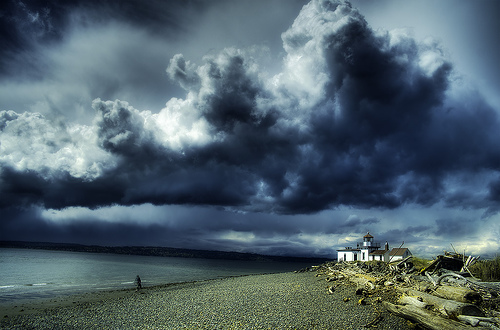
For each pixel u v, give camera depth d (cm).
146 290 4978
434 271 3306
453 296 2117
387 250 7388
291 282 4506
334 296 2994
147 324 2416
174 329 2202
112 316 2786
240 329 2097
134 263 18525
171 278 8300
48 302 3841
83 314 2938
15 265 12031
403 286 2841
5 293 4859
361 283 3344
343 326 2064
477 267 3130
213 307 2886
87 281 7100
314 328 2045
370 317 2225
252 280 5725
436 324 1784
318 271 6175
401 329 2020
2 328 2466
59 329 2409
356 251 7856
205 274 10475
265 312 2539
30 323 2617
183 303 3238
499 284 2411
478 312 1806
